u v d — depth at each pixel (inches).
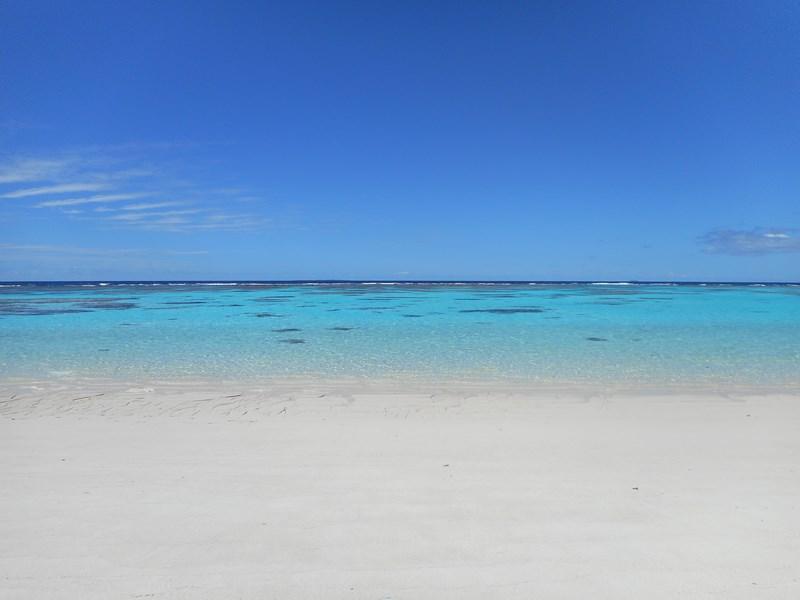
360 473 189.6
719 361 474.6
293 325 804.0
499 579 119.3
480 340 627.2
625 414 286.4
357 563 126.1
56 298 1592.0
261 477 185.5
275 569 123.2
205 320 887.1
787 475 187.3
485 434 244.7
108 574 120.4
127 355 514.6
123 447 221.8
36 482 179.2
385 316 973.2
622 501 163.8
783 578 119.3
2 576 119.1
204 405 309.3
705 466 197.6
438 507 159.3
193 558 127.8
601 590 115.0
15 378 400.2
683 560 127.3
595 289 2711.6
